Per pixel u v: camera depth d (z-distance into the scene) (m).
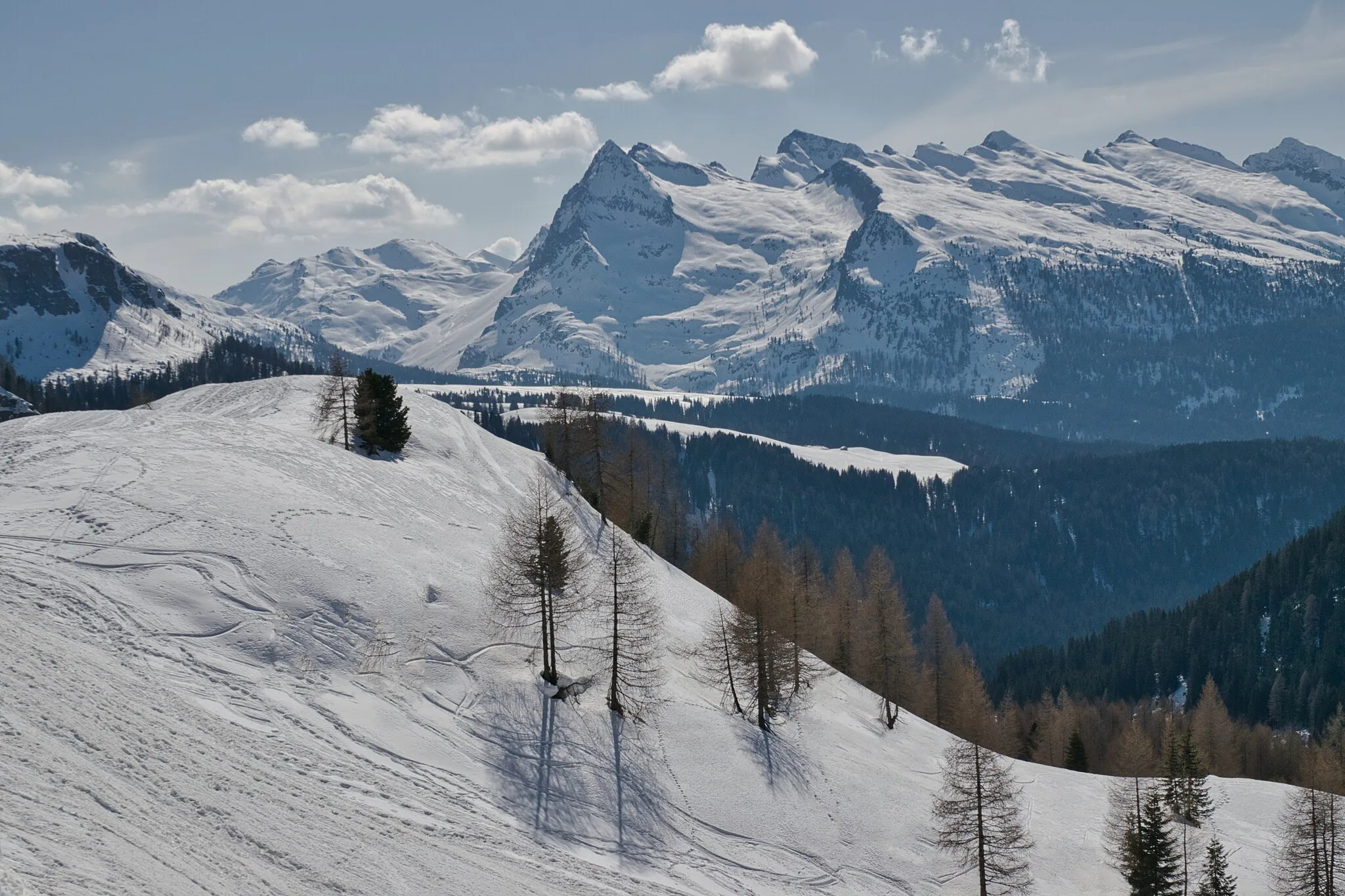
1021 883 56.44
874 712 76.38
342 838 32.22
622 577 62.88
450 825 38.41
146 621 44.88
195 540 51.41
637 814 47.88
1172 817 70.88
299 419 83.69
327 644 48.31
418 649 50.84
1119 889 59.66
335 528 57.34
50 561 46.81
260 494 58.59
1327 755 90.88
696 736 55.91
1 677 33.16
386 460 76.56
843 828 54.34
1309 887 59.56
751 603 66.06
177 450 62.72
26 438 61.91
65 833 24.48
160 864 25.03
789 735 62.38
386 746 43.69
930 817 58.78
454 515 70.00
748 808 52.25
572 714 52.00
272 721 41.44
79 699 34.16
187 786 31.02
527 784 45.88
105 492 54.28
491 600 56.41
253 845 29.00
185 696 39.94
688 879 44.81
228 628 46.59
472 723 48.12
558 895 34.97
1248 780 80.75
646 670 57.03
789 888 48.06
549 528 54.78
